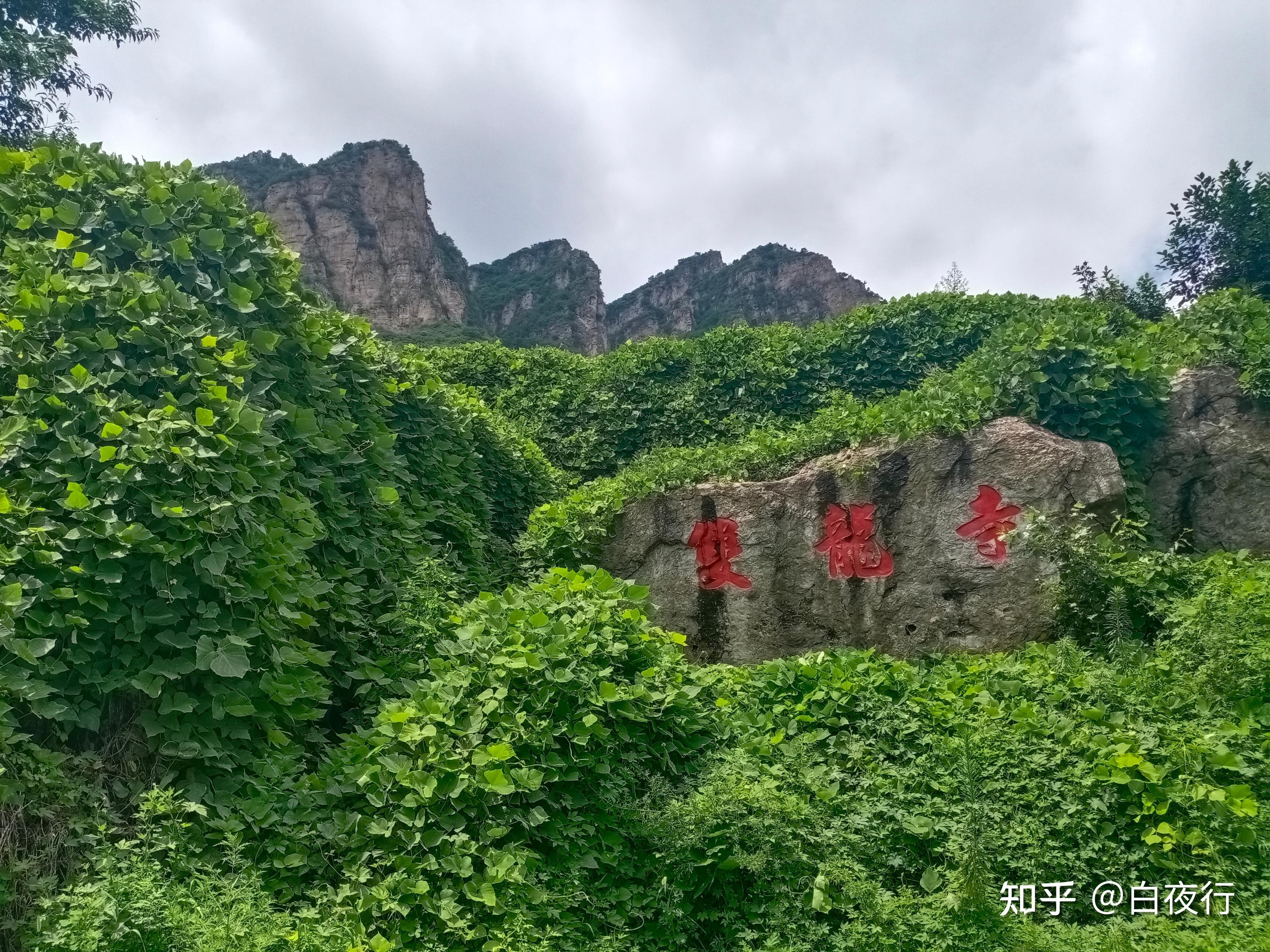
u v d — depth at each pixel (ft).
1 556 13.25
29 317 16.17
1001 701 17.81
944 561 24.06
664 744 16.39
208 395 16.46
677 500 26.61
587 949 12.87
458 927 12.32
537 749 14.83
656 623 25.88
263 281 20.10
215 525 14.89
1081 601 21.67
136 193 18.65
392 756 14.34
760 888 14.01
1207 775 14.78
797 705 18.04
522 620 16.92
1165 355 27.81
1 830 12.17
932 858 14.84
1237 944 12.23
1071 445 24.11
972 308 38.06
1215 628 18.02
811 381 37.40
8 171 18.79
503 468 29.73
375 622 19.45
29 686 12.80
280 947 11.30
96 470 14.90
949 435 24.82
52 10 40.04
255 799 13.92
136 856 11.80
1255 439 25.98
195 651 14.51
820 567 25.09
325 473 19.60
